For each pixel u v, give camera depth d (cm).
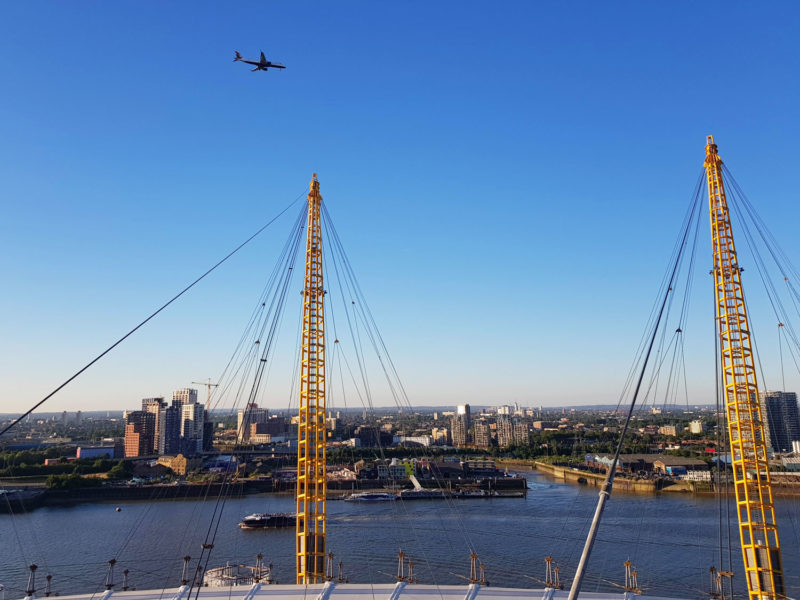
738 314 10388
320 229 13712
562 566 16388
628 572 12144
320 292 13412
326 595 9338
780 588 9625
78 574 16300
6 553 19038
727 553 17288
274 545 19962
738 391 10288
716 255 10669
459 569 16175
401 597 9244
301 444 12912
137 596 9431
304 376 12988
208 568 16762
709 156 10819
